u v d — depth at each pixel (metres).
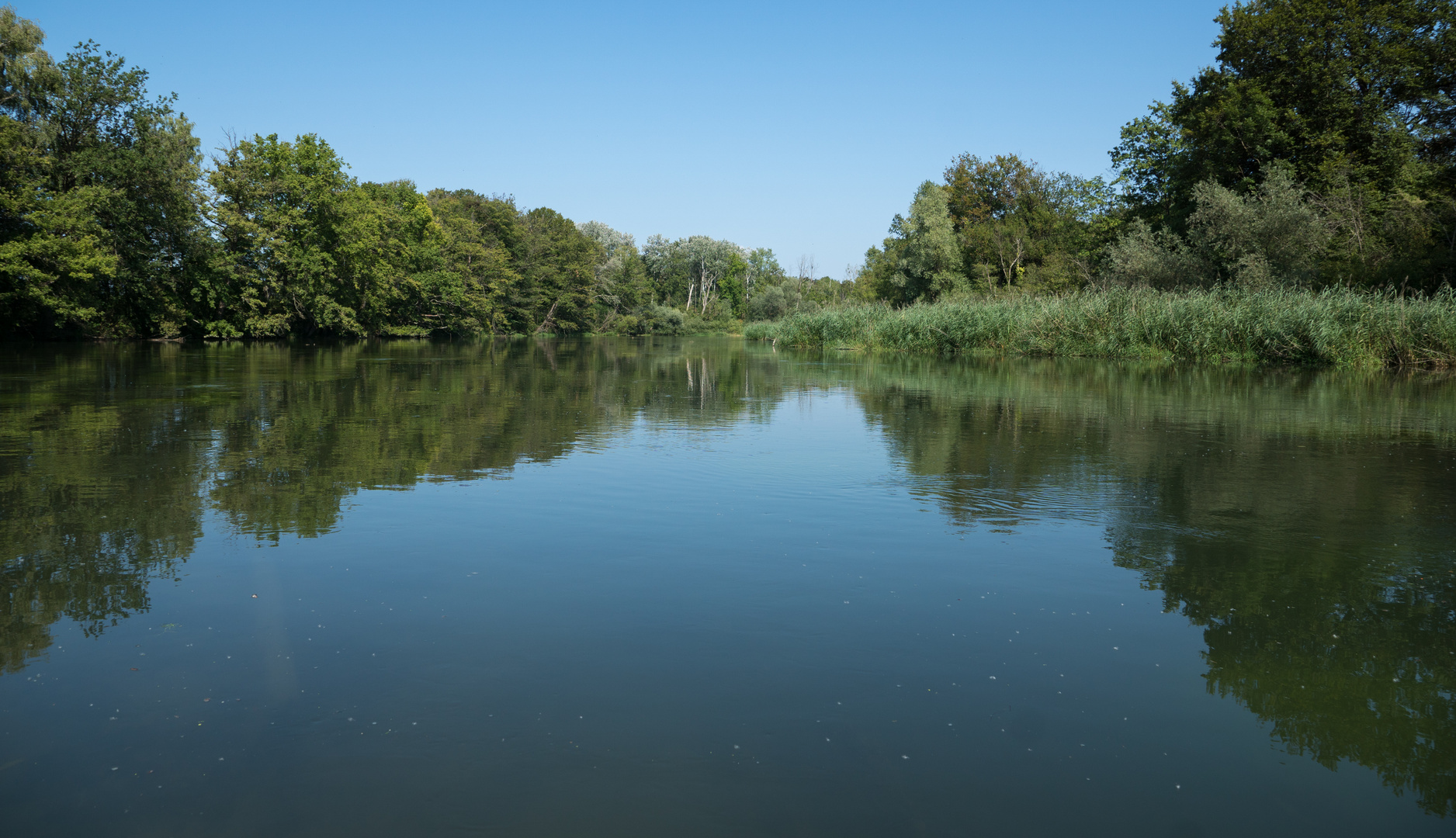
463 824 2.03
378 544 4.43
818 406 11.87
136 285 31.61
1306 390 14.31
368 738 2.43
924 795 2.16
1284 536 4.65
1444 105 27.92
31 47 28.72
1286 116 30.22
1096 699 2.70
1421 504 5.48
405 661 2.94
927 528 4.80
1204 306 23.92
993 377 17.97
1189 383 16.22
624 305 83.88
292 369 19.19
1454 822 2.06
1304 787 2.22
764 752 2.36
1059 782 2.23
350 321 41.62
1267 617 3.42
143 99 32.34
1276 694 2.75
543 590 3.69
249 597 3.58
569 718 2.54
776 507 5.32
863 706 2.63
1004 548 4.41
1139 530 4.79
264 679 2.80
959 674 2.87
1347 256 26.33
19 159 27.95
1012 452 7.57
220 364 20.84
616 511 5.23
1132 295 26.23
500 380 16.83
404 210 54.97
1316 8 29.59
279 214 38.19
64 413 10.30
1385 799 2.17
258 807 2.10
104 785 2.19
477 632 3.20
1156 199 41.25
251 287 37.28
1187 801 2.16
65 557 4.16
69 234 28.97
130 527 4.77
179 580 3.82
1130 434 8.84
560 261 74.44
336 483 6.05
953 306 30.30
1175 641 3.16
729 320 94.31
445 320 54.88
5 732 2.46
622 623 3.30
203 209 36.19
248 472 6.48
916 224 53.25
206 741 2.42
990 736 2.46
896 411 11.12
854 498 5.61
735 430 9.14
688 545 4.42
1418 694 2.75
